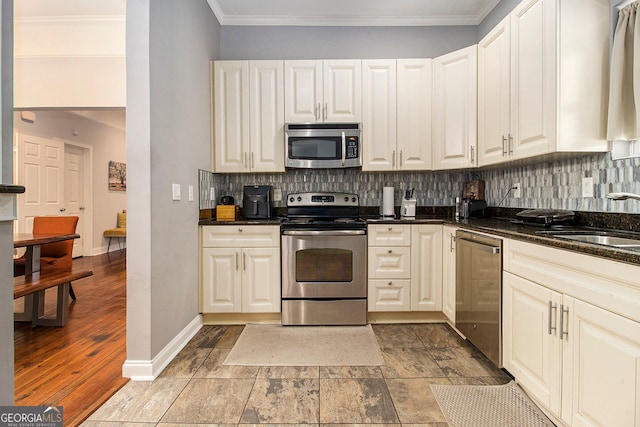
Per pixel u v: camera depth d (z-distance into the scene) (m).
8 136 0.94
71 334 2.40
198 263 2.50
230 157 2.79
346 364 1.94
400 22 3.02
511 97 2.03
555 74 1.64
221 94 2.77
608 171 1.69
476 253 1.96
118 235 5.78
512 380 1.75
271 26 3.05
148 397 1.62
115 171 6.27
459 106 2.55
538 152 1.78
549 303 1.35
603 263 1.08
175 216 2.09
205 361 1.99
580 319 1.19
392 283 2.54
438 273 2.54
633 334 0.97
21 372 1.86
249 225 2.52
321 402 1.58
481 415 1.47
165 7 1.93
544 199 2.18
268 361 1.98
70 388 1.69
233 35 3.05
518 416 1.46
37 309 2.55
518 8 1.93
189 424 1.43
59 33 3.22
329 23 3.03
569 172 1.96
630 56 1.57
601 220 1.72
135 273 1.78
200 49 2.52
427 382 1.74
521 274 1.55
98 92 3.22
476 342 1.97
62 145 5.07
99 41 3.21
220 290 2.53
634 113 1.57
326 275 2.52
